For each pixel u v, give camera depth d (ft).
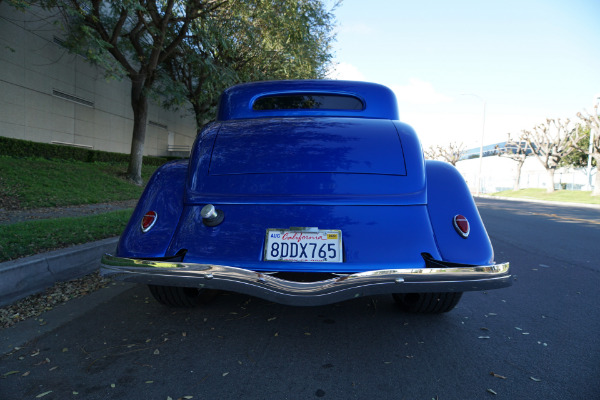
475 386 6.66
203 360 7.40
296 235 7.32
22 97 48.85
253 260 7.16
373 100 10.12
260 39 43.09
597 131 86.99
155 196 8.30
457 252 7.24
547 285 13.73
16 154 41.70
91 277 12.84
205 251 7.32
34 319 9.29
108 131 67.31
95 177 41.63
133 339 8.29
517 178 133.18
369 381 6.74
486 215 43.24
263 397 6.21
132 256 7.41
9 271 10.16
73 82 58.13
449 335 8.84
